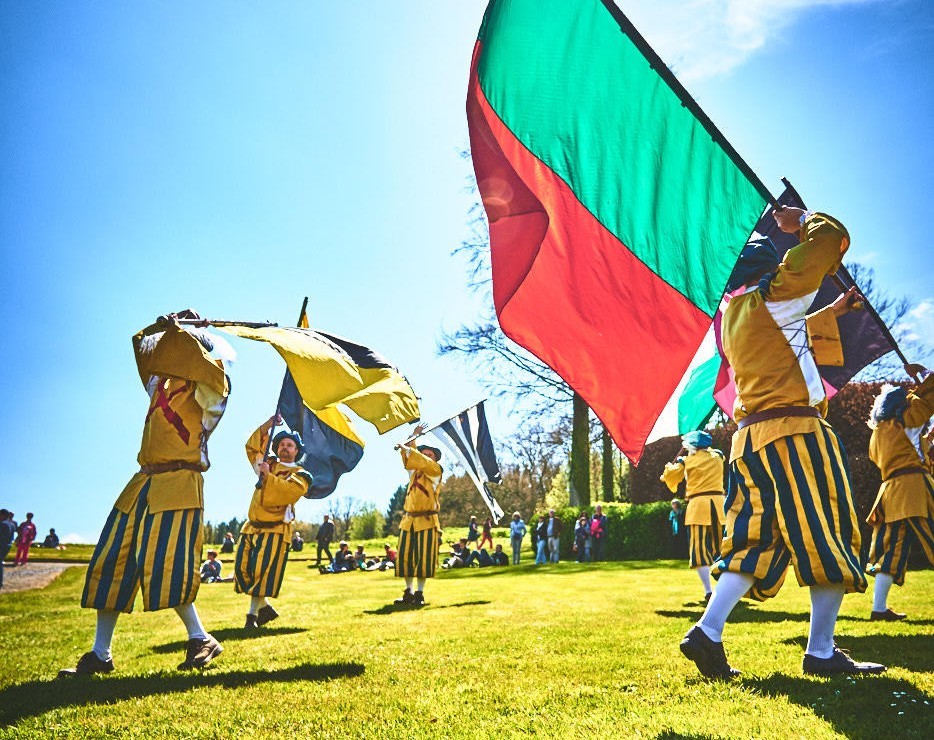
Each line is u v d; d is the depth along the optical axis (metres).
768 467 3.41
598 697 3.24
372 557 24.19
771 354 3.54
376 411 5.40
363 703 3.32
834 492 3.33
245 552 6.84
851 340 5.66
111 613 4.30
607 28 3.79
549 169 3.73
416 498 9.14
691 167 3.72
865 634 4.85
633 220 3.70
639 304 3.67
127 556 4.26
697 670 3.69
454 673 3.91
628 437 3.65
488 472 9.78
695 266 3.64
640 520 20.39
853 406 15.80
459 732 2.79
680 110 3.74
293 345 4.87
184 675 4.11
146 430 4.43
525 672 3.87
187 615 4.43
